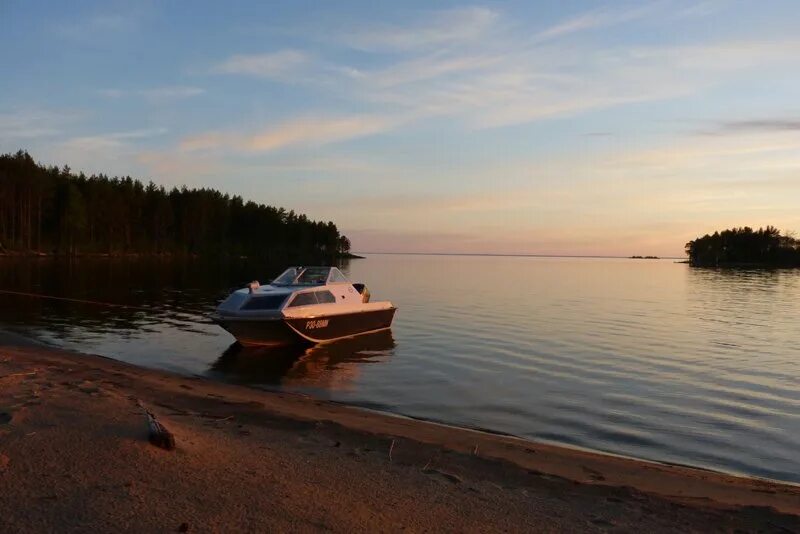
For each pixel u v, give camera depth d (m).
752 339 23.00
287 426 8.51
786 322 29.05
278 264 103.19
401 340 21.34
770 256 162.25
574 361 17.70
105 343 19.20
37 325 22.50
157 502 4.61
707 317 31.14
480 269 113.06
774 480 8.32
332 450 7.15
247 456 6.28
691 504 6.18
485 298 40.72
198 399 10.21
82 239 98.06
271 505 4.83
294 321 18.94
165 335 21.19
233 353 18.38
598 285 62.53
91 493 4.65
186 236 118.06
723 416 11.84
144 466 5.37
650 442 10.11
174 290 39.84
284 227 138.25
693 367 17.05
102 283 44.50
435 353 18.88
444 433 9.56
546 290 51.31
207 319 25.44
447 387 14.21
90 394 8.36
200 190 123.75
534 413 11.90
